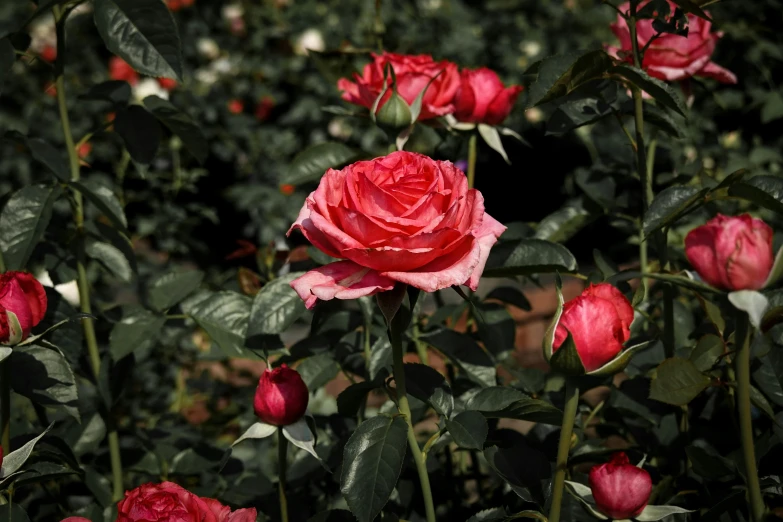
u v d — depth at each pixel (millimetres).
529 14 6926
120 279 1912
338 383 3217
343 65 1926
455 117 1657
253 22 6969
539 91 1344
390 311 1085
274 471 2385
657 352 1564
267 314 1510
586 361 1049
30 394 1448
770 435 1347
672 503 1419
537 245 1447
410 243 1033
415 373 1352
